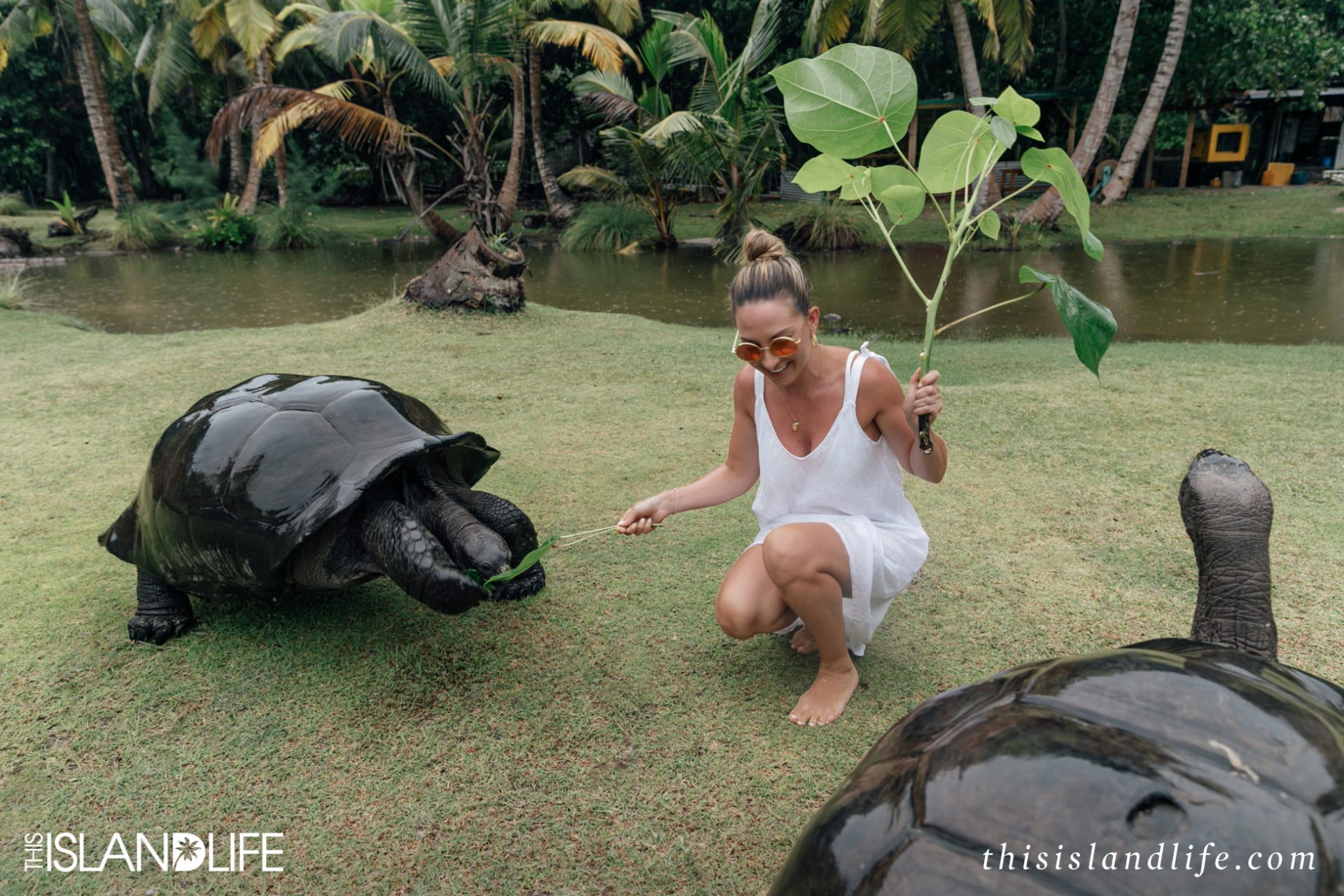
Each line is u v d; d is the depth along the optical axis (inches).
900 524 85.9
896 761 43.8
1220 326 304.5
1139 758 37.3
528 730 84.0
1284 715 40.7
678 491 90.4
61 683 92.9
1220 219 684.1
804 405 81.8
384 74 646.5
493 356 243.3
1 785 78.3
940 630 98.9
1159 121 986.7
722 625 86.7
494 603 108.0
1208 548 67.2
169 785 78.0
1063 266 494.0
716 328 325.1
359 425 97.3
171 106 1085.1
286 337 271.7
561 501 139.6
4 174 1090.7
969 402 186.1
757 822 71.9
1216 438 158.1
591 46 615.5
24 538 130.0
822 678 86.1
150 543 98.0
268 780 78.3
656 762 79.2
